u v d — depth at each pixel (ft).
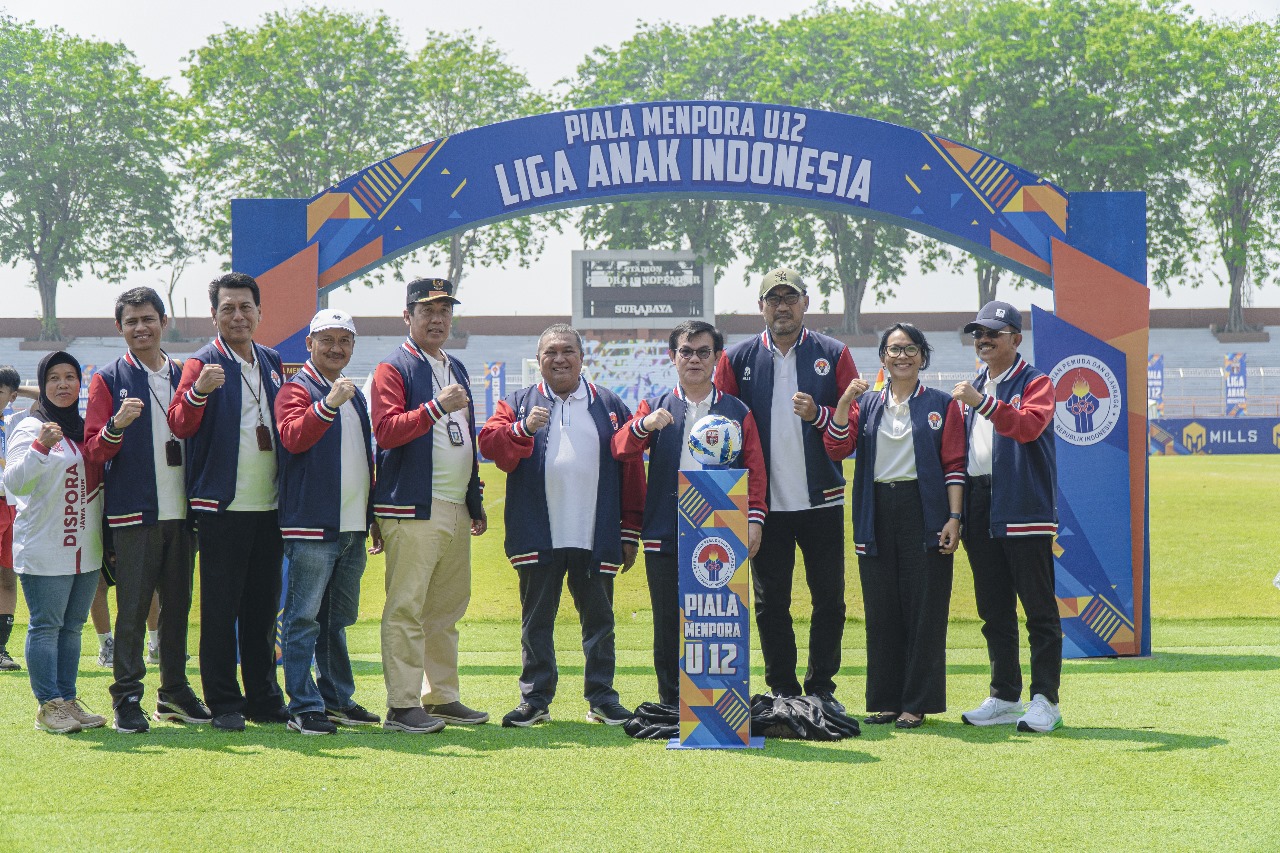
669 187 26.86
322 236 26.25
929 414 19.13
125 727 17.93
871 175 27.12
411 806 14.07
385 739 17.69
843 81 128.36
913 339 19.21
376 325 157.58
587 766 16.01
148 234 136.98
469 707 21.27
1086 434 27.35
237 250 26.07
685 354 18.84
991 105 129.29
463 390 18.24
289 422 17.93
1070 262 27.37
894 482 19.20
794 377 19.86
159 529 18.26
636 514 19.92
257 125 124.06
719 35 134.82
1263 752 16.62
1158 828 13.25
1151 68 128.57
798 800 14.34
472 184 26.66
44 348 143.84
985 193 27.22
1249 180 139.23
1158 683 22.94
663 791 14.74
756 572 19.88
